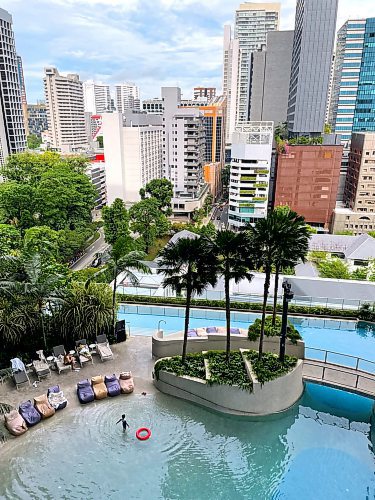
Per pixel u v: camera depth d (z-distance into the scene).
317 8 96.06
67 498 15.62
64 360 23.28
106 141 99.19
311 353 24.00
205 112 143.88
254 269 21.11
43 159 81.94
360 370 22.98
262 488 16.28
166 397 21.58
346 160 106.12
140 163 100.50
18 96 111.62
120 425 19.42
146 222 66.75
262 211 88.62
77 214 67.38
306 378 22.19
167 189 83.06
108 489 16.08
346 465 17.66
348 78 137.38
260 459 17.83
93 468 17.02
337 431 19.81
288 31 145.00
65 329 25.12
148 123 119.06
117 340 26.59
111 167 101.00
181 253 19.83
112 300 26.97
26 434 18.73
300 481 16.80
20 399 20.83
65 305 25.50
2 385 21.95
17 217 59.94
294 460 17.84
